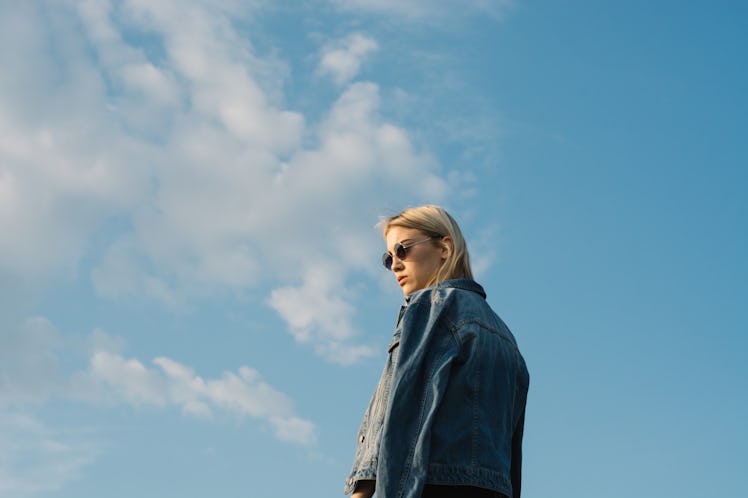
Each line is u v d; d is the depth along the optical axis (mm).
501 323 3824
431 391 3414
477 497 3359
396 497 3258
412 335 3576
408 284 4090
